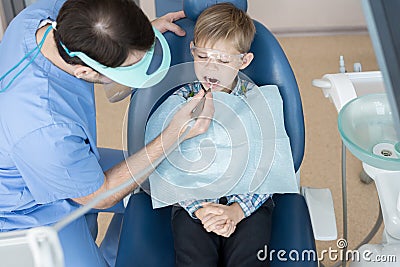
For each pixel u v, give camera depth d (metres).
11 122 1.20
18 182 1.32
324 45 2.87
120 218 1.86
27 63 1.22
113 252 1.81
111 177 1.34
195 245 1.35
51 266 0.64
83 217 1.48
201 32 1.35
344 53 2.82
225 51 1.35
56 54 1.21
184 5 1.39
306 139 2.40
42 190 1.28
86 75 1.16
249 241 1.36
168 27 1.39
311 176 2.26
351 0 2.81
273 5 2.83
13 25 1.32
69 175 1.23
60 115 1.20
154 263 1.38
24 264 0.76
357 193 2.19
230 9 1.35
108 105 2.56
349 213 2.12
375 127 1.23
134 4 1.07
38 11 1.32
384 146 1.20
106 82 1.21
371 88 1.46
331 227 1.41
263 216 1.39
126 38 1.03
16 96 1.20
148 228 1.44
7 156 1.25
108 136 2.43
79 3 1.03
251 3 2.83
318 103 2.55
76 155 1.22
